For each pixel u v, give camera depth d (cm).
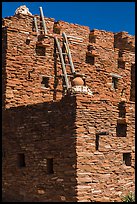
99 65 2780
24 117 2217
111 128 2083
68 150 1972
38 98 2484
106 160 2036
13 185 2242
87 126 1984
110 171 2042
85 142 1967
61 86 2580
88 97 2006
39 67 2509
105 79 2797
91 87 2712
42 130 2109
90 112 2005
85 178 1941
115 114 2109
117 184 2062
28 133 2184
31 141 2164
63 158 1991
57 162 2019
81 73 2684
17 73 2419
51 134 2061
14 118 2275
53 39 2600
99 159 2006
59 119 2031
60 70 2594
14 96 2389
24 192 2172
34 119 2161
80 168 1933
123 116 2162
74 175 1927
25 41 2473
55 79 2567
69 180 1948
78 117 1959
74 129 1953
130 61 2970
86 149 1966
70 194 1934
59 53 2580
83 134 1964
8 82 2375
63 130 2006
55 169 2023
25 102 2428
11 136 2281
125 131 2161
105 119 2061
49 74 2548
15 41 2431
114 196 2039
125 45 3042
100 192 1984
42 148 2102
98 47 2794
